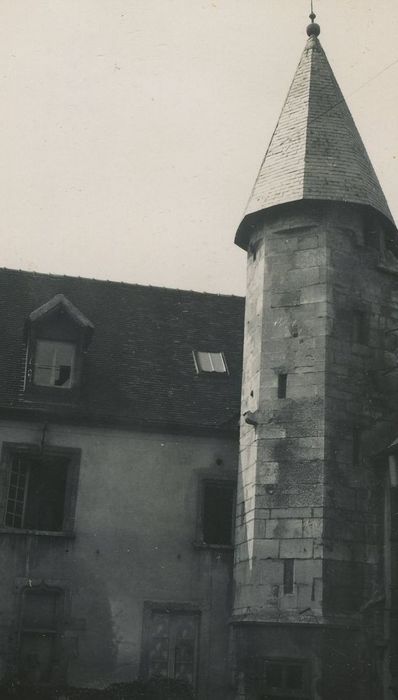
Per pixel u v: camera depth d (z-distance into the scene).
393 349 18.50
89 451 19.12
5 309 21.41
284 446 17.45
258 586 16.80
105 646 17.97
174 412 19.70
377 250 18.95
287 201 18.62
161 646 18.23
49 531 18.48
